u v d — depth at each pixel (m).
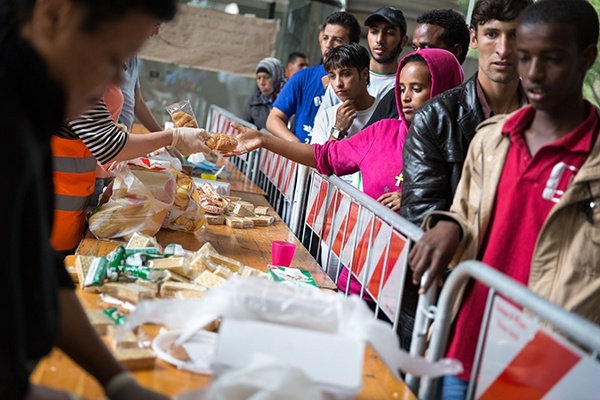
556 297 1.68
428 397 1.75
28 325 1.09
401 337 2.31
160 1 1.07
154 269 2.16
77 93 1.12
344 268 2.91
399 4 6.86
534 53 1.67
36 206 1.06
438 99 2.30
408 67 2.77
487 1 2.28
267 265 2.72
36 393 1.21
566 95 1.70
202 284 2.15
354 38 4.81
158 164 3.03
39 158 1.06
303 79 4.78
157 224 2.92
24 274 1.08
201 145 3.02
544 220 1.76
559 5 1.67
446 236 1.79
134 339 1.65
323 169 3.09
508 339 1.51
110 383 1.35
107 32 1.05
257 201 4.15
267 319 1.51
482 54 2.33
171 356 1.64
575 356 1.32
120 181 2.89
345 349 1.42
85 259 2.17
